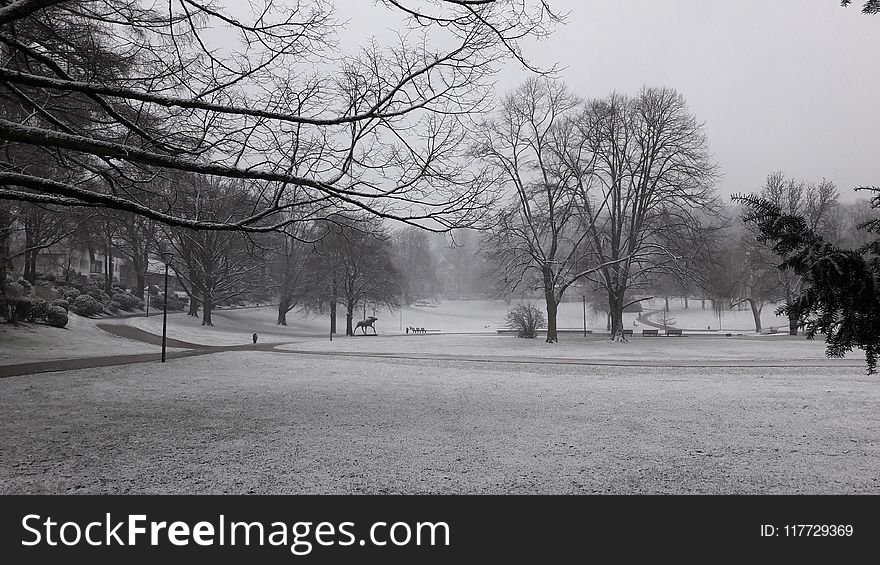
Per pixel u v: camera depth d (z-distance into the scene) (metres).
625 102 41.34
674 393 16.25
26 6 6.62
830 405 13.79
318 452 9.09
